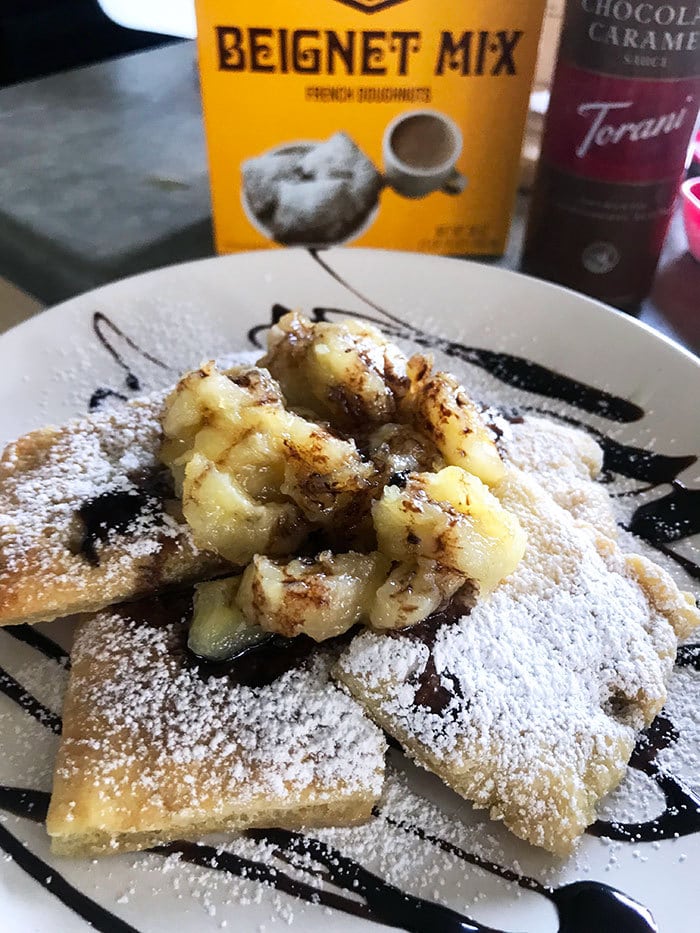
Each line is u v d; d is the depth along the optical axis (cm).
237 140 29
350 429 21
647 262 29
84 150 38
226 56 27
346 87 28
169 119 41
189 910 16
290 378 22
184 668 18
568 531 21
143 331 27
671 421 25
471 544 18
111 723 17
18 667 19
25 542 19
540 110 34
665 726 19
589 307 27
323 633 18
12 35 52
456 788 17
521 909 16
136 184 36
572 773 17
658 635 20
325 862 17
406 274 29
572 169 27
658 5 23
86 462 21
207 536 19
